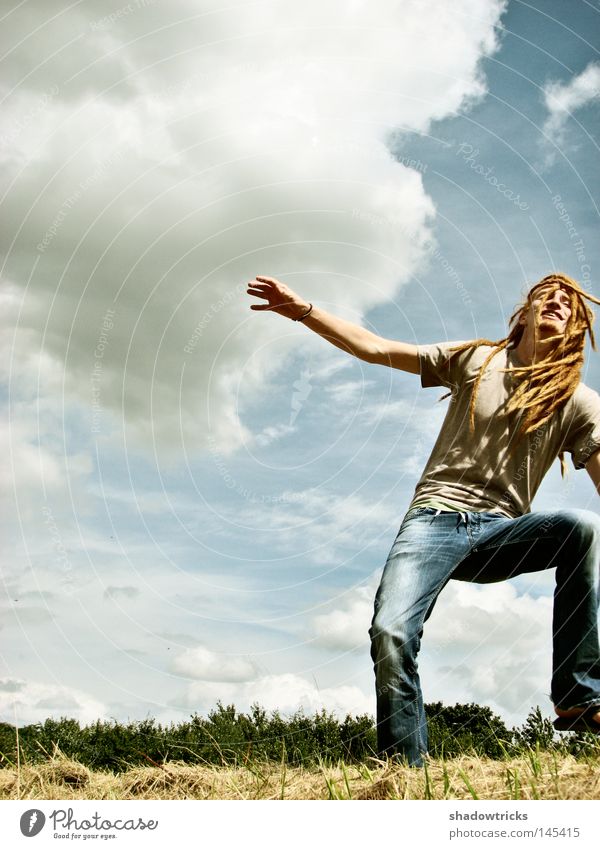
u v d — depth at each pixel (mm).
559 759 2770
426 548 3117
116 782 3098
